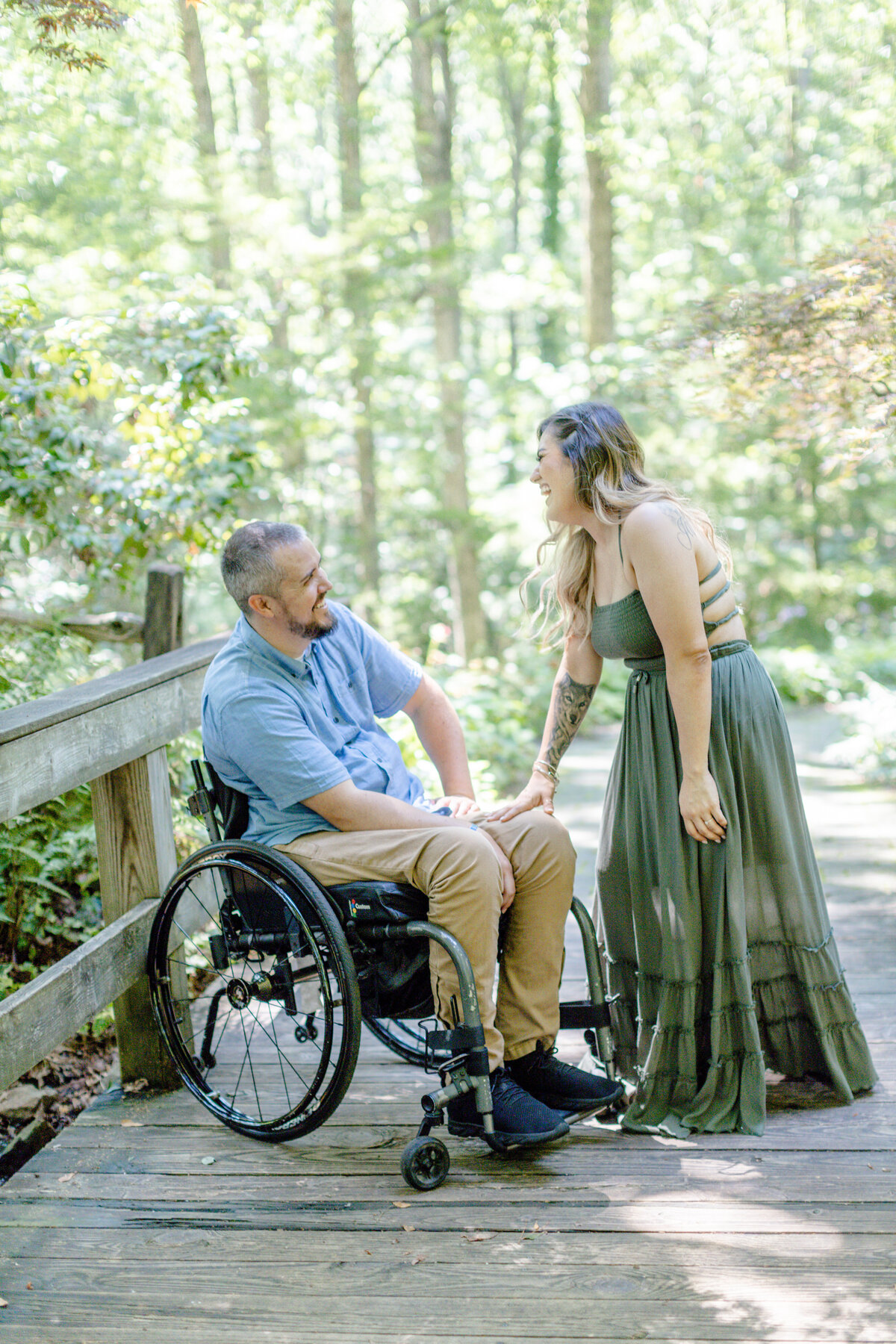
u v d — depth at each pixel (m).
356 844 2.13
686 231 12.06
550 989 2.18
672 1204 1.94
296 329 11.16
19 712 2.06
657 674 2.21
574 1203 1.96
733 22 10.92
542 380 10.07
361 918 2.09
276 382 9.42
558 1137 2.02
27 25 4.36
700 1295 1.70
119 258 7.38
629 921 2.34
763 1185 1.98
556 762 2.48
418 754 5.05
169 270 8.23
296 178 12.36
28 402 3.83
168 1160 2.17
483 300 11.62
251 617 2.19
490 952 2.05
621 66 11.86
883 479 11.73
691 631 2.06
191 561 4.77
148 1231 1.93
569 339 15.55
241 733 2.15
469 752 6.18
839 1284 1.71
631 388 7.21
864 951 3.24
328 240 9.54
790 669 9.90
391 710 2.55
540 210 17.94
